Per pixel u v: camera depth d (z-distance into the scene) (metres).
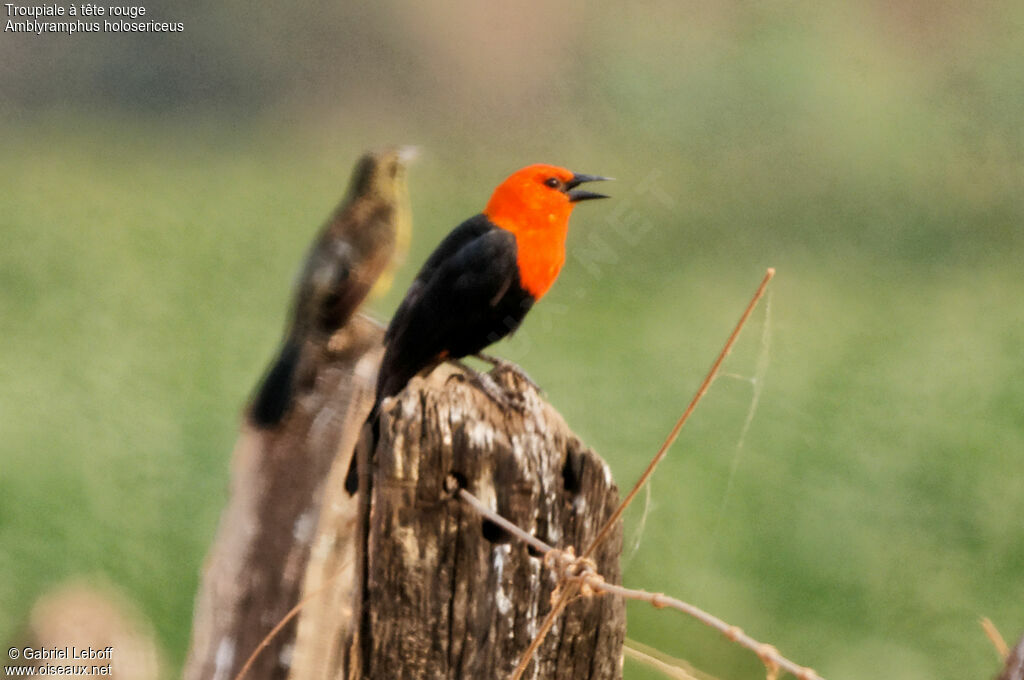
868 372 13.82
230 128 24.00
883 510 10.38
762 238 19.75
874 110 22.77
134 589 8.73
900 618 9.01
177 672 7.56
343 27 23.92
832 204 21.39
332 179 22.78
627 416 12.07
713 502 10.21
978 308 16.70
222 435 11.48
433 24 23.47
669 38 23.56
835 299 17.09
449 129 22.66
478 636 3.87
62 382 12.61
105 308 15.38
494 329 5.32
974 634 8.79
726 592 9.14
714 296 16.98
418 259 17.00
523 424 3.98
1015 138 22.59
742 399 12.68
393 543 3.85
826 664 8.52
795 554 9.59
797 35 23.80
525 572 3.87
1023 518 10.21
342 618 5.13
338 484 5.18
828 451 11.37
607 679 4.02
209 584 5.42
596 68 23.19
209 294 16.34
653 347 14.38
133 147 24.11
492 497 3.89
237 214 20.59
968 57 23.91
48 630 3.84
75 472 10.23
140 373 12.91
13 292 15.94
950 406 12.53
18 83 23.98
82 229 19.31
